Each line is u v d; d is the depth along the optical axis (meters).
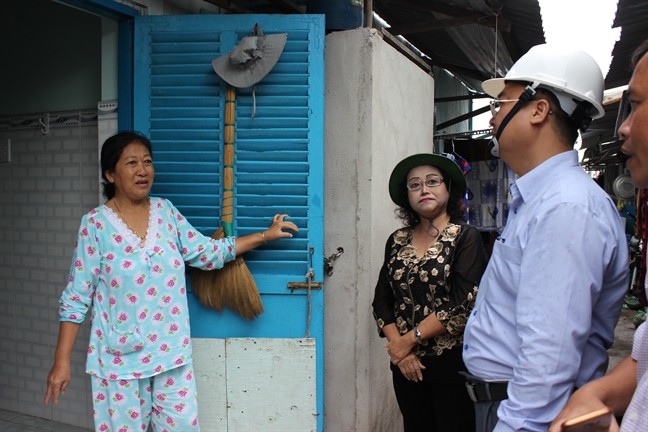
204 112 2.20
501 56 4.57
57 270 2.81
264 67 2.09
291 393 2.21
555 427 0.95
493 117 1.38
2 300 2.99
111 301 1.81
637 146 0.93
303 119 2.18
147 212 1.93
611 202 1.18
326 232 2.52
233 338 2.21
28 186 2.86
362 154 2.46
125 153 1.82
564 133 1.27
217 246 2.05
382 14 4.03
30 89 2.81
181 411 1.92
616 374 1.05
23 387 2.95
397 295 1.98
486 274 1.34
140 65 2.21
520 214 1.25
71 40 2.67
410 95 3.06
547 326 1.07
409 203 2.10
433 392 1.90
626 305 6.91
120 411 1.83
